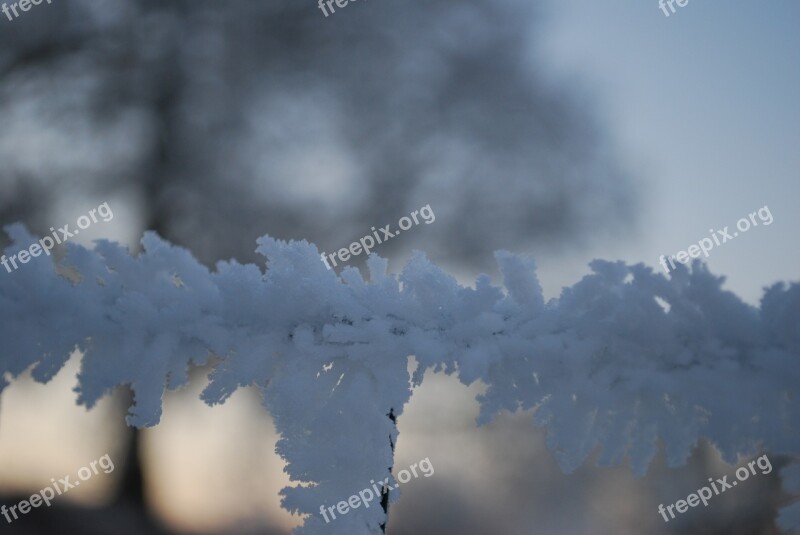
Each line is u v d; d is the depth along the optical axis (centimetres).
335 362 51
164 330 49
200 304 50
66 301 49
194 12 665
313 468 50
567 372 51
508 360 51
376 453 51
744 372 51
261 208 637
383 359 51
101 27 654
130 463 646
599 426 52
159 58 662
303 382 50
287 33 684
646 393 52
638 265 52
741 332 52
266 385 51
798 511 53
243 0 667
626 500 491
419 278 52
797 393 52
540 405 51
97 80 655
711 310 52
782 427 52
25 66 637
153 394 49
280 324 51
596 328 51
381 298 51
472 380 50
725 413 51
